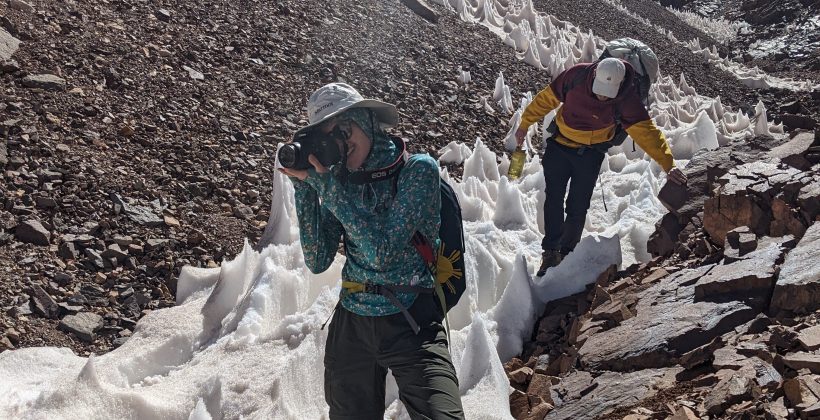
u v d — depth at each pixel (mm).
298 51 9242
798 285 3908
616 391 3838
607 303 4633
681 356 3900
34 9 7789
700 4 30328
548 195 5398
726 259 4496
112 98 6996
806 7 25141
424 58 10742
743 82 17703
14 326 4523
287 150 2664
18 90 6637
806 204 4566
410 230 2756
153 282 5195
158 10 8742
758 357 3582
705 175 5473
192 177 6324
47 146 6074
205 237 5684
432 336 2887
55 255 5145
